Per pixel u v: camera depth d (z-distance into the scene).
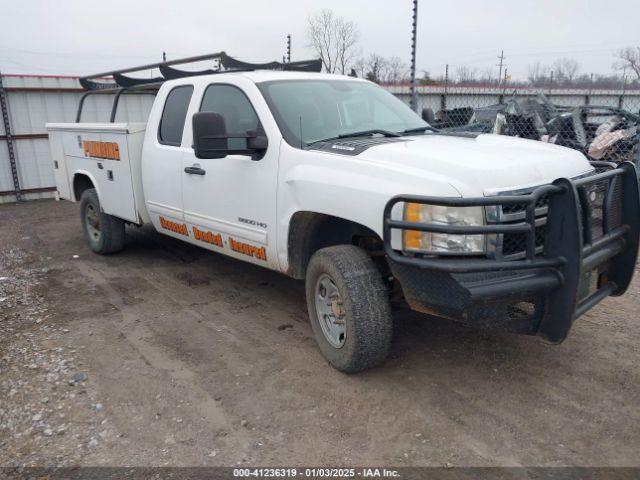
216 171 4.76
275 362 4.03
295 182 3.96
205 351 4.24
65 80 12.65
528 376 3.76
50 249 7.65
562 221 3.12
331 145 4.00
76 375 3.88
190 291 5.62
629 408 3.36
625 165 3.86
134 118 13.77
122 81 6.96
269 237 4.33
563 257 3.14
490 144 4.03
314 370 3.89
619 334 4.38
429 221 3.16
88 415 3.41
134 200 6.03
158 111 5.67
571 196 3.06
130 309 5.16
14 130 12.34
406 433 3.17
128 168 5.98
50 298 5.52
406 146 3.75
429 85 16.14
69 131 7.10
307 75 5.01
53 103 12.66
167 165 5.43
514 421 3.26
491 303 3.12
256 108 4.45
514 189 3.21
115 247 6.95
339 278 3.57
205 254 7.00
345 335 3.63
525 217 3.19
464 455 2.96
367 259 3.62
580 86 19.89
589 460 2.90
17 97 12.25
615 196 3.79
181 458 3.00
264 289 5.61
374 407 3.43
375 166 3.50
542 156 3.65
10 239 8.47
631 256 3.91
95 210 6.87
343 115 4.64
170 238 7.84
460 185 3.15
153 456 3.02
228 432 3.22
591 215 3.51
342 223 4.02
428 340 4.33
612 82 19.62
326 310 3.89
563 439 3.08
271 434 3.19
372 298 3.52
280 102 4.45
